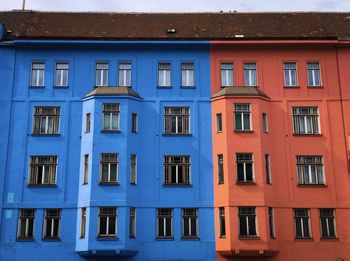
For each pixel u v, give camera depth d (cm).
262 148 2897
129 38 3072
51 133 2962
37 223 2812
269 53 3139
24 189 2862
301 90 3084
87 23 3422
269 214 2830
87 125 2948
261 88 3077
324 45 3133
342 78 3112
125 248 2692
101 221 2753
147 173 2903
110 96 2938
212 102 3041
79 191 2858
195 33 3338
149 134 2970
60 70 3080
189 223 2853
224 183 2845
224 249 2744
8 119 2964
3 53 3073
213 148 2959
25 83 3036
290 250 2811
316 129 3038
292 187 2914
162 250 2788
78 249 2750
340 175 2953
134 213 2828
